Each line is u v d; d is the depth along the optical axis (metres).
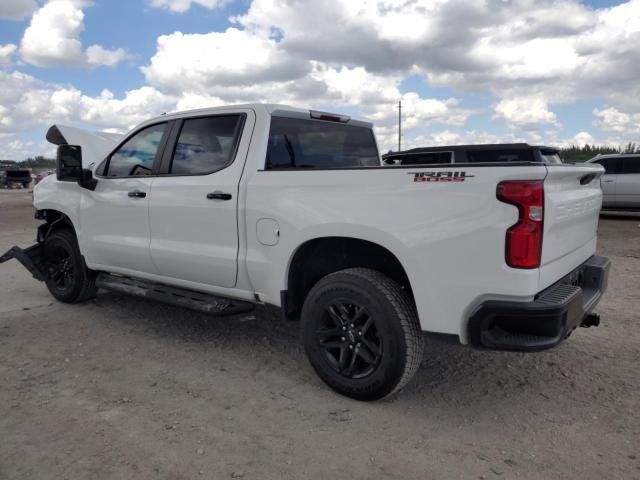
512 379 3.78
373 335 3.33
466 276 2.89
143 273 4.74
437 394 3.55
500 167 2.79
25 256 5.71
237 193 3.85
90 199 5.06
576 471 2.66
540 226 2.75
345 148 4.71
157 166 4.52
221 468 2.69
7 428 3.06
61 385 3.66
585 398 3.47
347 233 3.28
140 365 4.03
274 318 5.27
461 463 2.74
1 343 4.48
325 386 3.67
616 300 5.78
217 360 4.14
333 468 2.70
